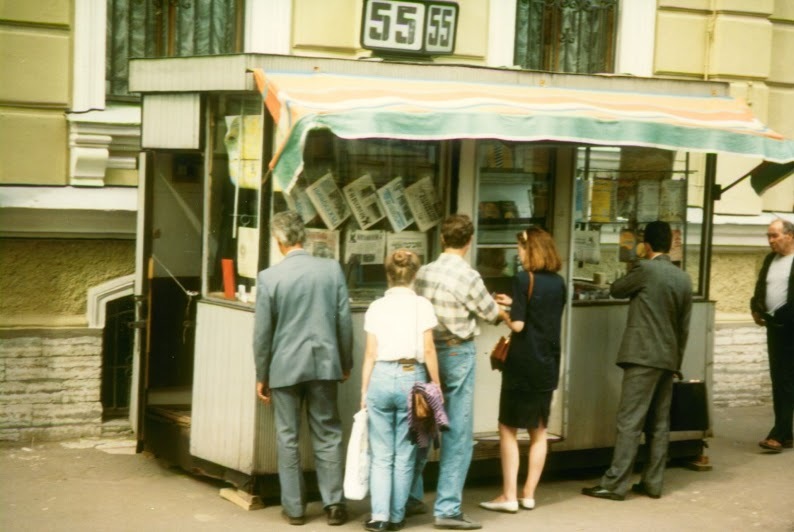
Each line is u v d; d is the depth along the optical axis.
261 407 6.45
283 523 6.31
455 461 6.31
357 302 6.77
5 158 7.74
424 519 6.53
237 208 6.77
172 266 7.55
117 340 8.34
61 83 7.87
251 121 6.59
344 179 6.70
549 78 7.13
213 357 6.73
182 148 6.88
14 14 7.70
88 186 7.91
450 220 6.37
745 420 9.65
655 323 6.93
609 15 9.83
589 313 7.40
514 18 9.34
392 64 6.66
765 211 10.43
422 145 6.91
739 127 6.98
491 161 7.14
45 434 7.92
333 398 6.29
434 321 6.12
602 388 7.48
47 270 7.86
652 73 9.92
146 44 8.22
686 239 7.89
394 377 6.06
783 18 10.49
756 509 6.93
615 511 6.80
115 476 7.20
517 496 6.99
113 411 8.36
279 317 6.17
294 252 6.26
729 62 10.10
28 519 6.25
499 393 7.28
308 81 6.26
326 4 8.71
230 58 6.45
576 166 7.27
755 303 8.54
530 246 6.57
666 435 7.13
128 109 8.09
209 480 7.17
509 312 6.62
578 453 7.48
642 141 6.59
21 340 7.79
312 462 6.59
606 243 7.54
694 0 10.02
